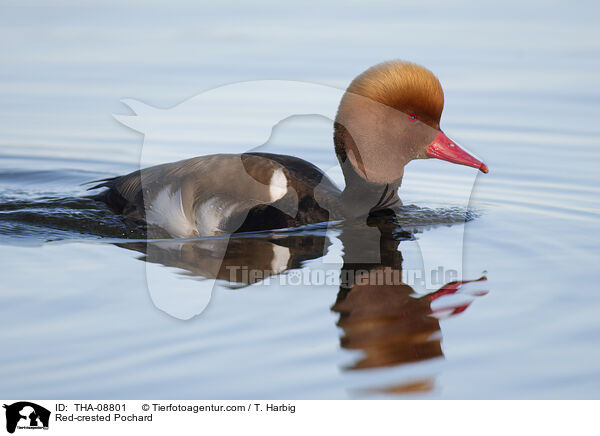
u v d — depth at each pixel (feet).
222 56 56.49
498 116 46.75
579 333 21.53
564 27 63.16
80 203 33.42
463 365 20.06
